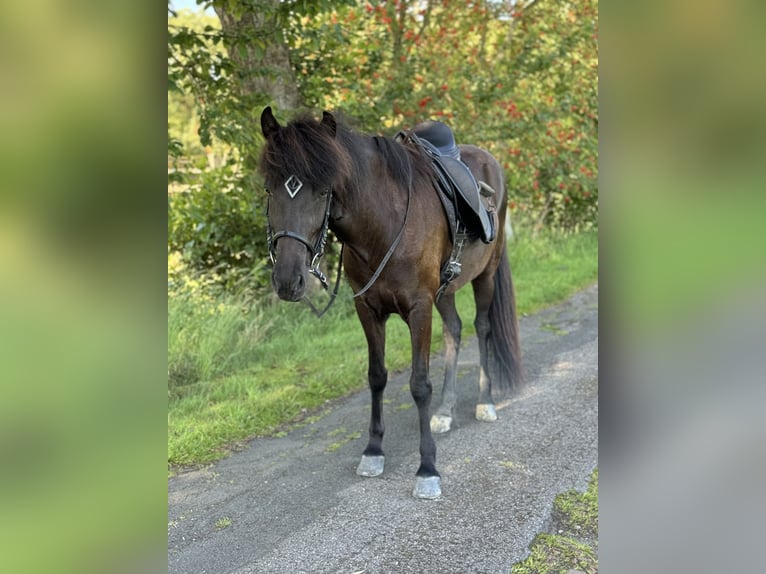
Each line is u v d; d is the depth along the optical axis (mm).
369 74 6828
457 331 4035
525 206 10266
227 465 3514
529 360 5188
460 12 8555
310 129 2592
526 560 2521
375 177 2947
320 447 3717
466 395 4461
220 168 6121
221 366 4926
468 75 7789
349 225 2855
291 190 2527
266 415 4129
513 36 9094
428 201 3207
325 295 6598
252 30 4922
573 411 4035
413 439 3791
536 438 3666
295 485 3256
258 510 3014
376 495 3119
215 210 6219
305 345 5531
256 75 5430
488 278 4176
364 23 7539
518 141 9039
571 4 9250
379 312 3227
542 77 9055
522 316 6672
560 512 2875
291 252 2523
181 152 5051
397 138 3580
